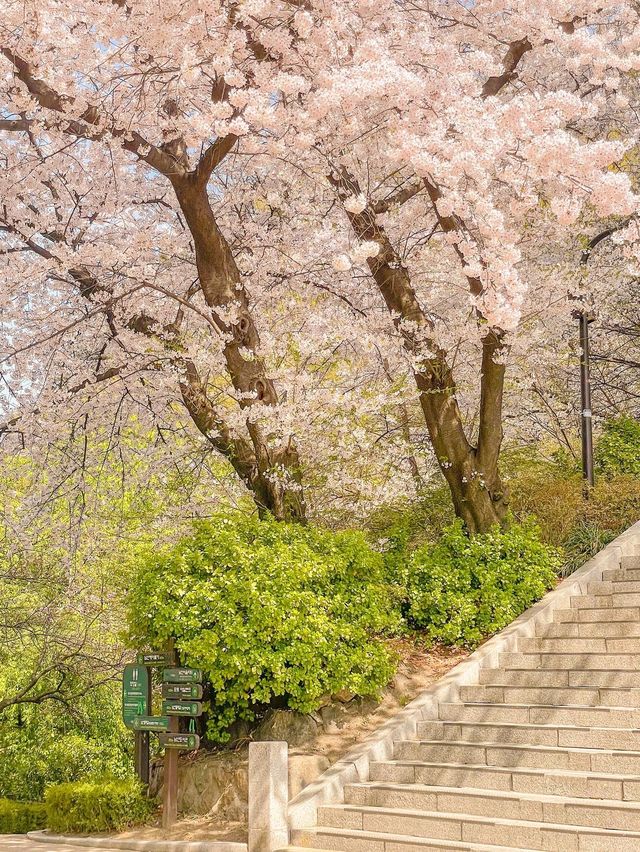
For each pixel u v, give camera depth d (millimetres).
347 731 8562
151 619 8703
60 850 8078
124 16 8312
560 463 13359
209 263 10117
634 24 10750
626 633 8555
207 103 10422
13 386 11664
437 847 6367
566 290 11273
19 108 9117
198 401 11344
